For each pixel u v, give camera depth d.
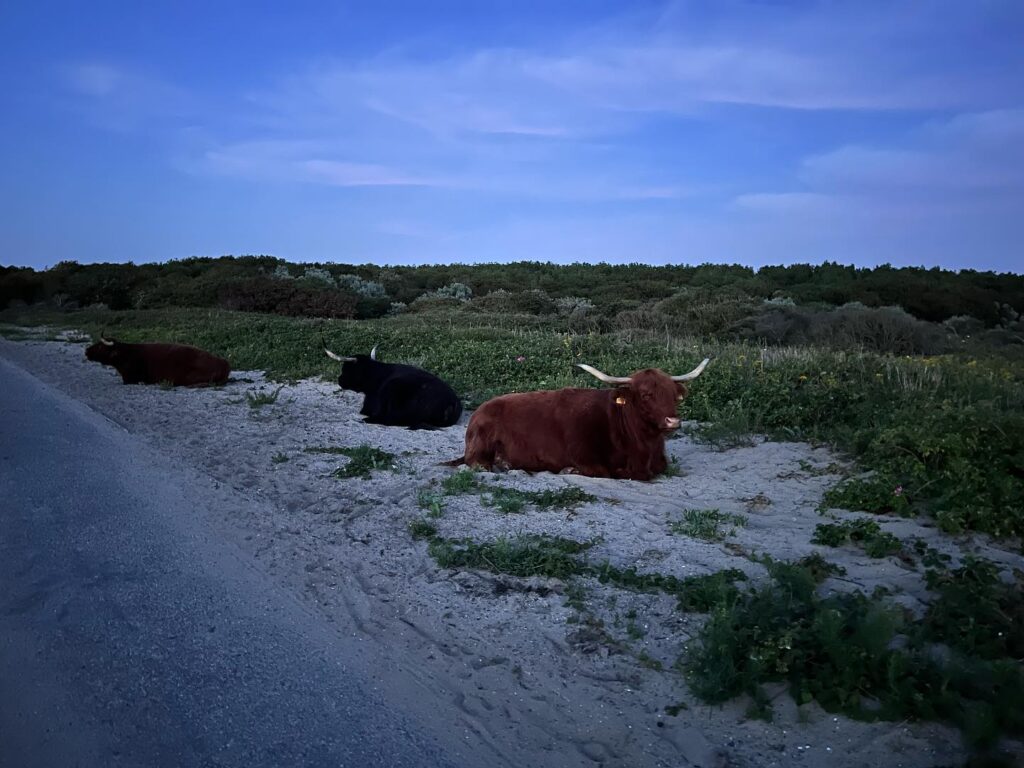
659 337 20.42
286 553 6.58
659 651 4.86
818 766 3.75
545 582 5.83
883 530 6.50
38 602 5.56
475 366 15.53
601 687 4.50
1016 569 5.39
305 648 4.96
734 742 3.96
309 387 15.62
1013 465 7.15
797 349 16.19
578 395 8.90
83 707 4.23
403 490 8.27
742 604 5.01
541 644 4.98
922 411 9.22
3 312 43.12
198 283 39.28
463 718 4.21
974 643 4.52
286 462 9.63
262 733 4.03
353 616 5.43
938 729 3.92
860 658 4.25
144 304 38.22
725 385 11.74
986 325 30.78
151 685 4.48
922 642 4.53
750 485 8.09
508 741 4.02
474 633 5.15
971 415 7.91
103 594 5.70
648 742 3.99
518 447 8.87
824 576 5.60
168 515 7.52
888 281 36.00
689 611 5.28
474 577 6.02
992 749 3.73
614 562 6.18
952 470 7.15
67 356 21.72
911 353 19.53
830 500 7.29
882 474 7.36
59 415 12.53
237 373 17.80
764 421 10.41
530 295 35.47
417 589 5.85
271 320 27.09
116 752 3.84
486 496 7.92
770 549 6.27
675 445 9.90
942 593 5.03
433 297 40.62
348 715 4.21
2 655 4.80
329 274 45.72
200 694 4.39
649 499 7.74
